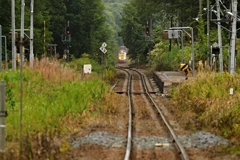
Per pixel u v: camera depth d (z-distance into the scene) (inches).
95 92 2780.5
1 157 1242.6
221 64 3752.5
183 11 7455.7
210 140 1612.9
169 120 2207.2
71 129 1786.4
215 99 2364.7
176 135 1745.8
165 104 2989.7
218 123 1892.2
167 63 6850.4
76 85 2819.9
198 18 5994.1
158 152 1441.9
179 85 3432.6
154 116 2404.0
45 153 1279.5
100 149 1457.9
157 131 1888.5
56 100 2298.2
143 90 4271.7
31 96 2388.0
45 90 2605.8
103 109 2443.4
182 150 1391.5
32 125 1684.3
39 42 6953.7
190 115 2331.4
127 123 2110.0
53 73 3073.3
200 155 1391.5
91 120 2042.3
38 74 2935.5
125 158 1283.2
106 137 1660.9
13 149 1302.9
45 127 1651.1
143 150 1475.1
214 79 3014.3
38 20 7327.8
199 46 5585.6
